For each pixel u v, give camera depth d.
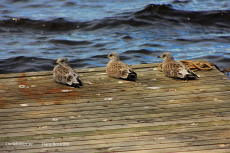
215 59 20.05
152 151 8.09
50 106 10.77
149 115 9.94
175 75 12.73
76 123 9.59
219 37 23.77
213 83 12.25
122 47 22.36
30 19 27.34
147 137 8.73
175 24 26.22
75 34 25.03
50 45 23.03
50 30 25.92
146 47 22.20
